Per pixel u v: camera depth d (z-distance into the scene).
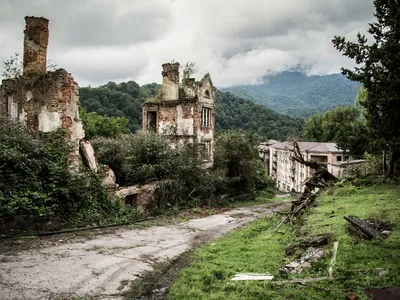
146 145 24.67
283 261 10.53
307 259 9.77
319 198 19.33
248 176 34.53
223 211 25.08
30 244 12.24
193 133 29.97
